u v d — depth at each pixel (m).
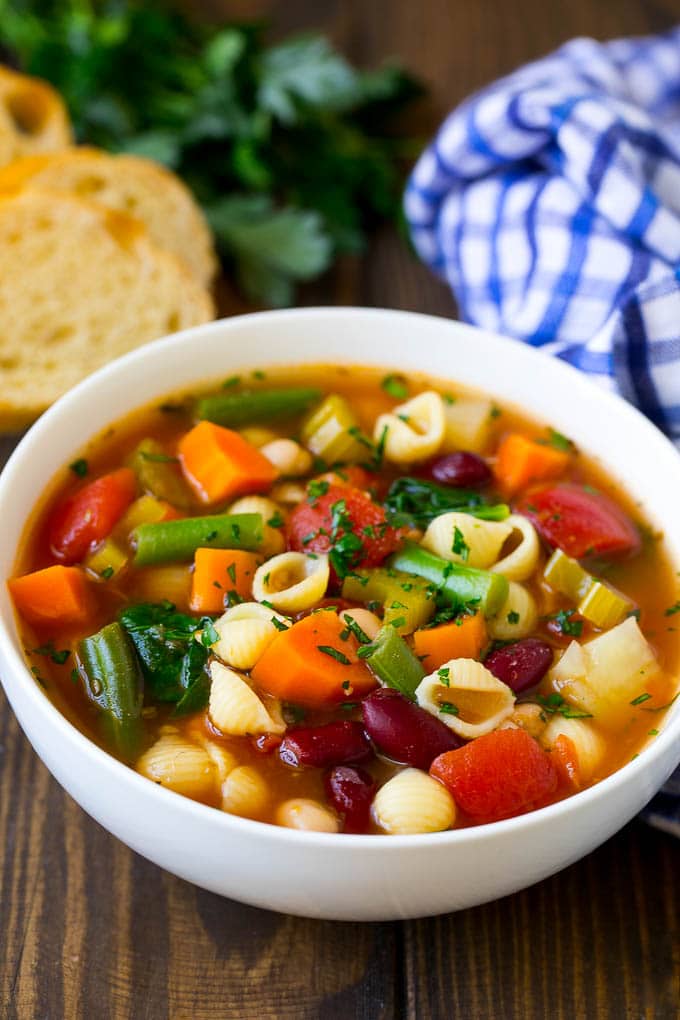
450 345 0.50
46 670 0.43
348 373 0.51
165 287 0.57
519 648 0.43
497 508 0.47
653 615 0.45
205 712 0.42
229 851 0.39
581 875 0.45
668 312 0.49
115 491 0.46
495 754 0.41
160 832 0.40
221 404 0.49
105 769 0.39
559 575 0.45
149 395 0.49
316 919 0.44
